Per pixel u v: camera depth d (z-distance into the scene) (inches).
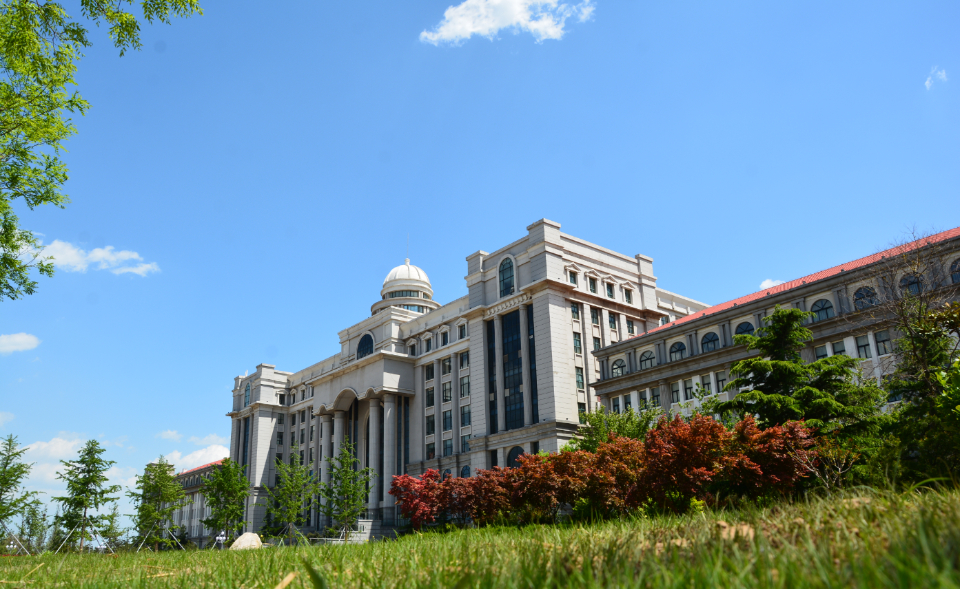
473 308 2731.3
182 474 4852.4
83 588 289.3
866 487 292.0
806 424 1024.2
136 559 509.4
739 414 1178.0
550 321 2452.0
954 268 1443.2
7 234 799.7
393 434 3029.0
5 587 320.2
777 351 1211.9
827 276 1798.7
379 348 3275.1
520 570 196.4
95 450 2064.5
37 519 1681.8
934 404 918.4
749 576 157.6
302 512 2930.6
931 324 1080.8
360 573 242.2
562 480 1188.5
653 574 171.8
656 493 930.7
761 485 908.0
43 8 687.7
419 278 3853.3
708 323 1991.9
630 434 1633.9
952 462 788.0
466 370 2849.4
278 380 4057.6
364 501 2992.1
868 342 1571.1
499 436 2503.7
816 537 204.1
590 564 190.2
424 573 229.0
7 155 778.2
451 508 1599.4
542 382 2418.8
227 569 299.4
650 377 2100.1
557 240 2593.5
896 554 157.2
